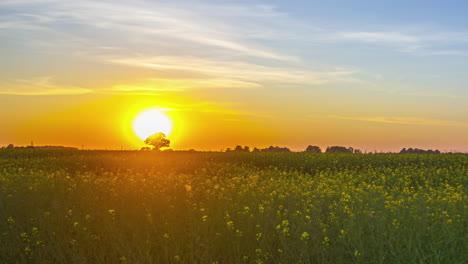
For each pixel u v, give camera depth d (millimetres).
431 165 24906
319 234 7586
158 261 7109
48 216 8805
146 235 7910
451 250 6574
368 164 26016
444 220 7617
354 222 7875
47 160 27375
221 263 7168
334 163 26016
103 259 7227
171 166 25469
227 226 7883
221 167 24000
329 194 11109
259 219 8289
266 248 7336
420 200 9633
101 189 11180
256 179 15016
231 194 10758
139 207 9297
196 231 7684
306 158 28281
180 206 9406
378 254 6758
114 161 26844
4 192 10773
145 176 17234
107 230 7980
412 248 6809
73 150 38844
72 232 8234
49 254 7609
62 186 11547
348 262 6828
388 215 8344
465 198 10078
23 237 8031
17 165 24078
